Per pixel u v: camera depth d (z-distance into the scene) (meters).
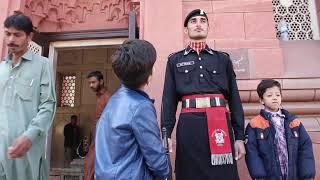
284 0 3.86
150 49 1.61
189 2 3.57
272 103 2.50
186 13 3.53
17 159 2.22
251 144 2.42
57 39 4.16
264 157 2.38
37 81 2.38
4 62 2.46
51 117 2.35
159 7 3.50
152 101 1.66
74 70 9.06
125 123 1.49
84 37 4.12
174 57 2.54
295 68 3.37
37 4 4.01
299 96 3.25
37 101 2.37
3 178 2.19
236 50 3.38
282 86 3.25
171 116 2.41
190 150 2.26
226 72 2.50
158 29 3.43
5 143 2.21
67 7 4.18
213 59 2.46
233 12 3.50
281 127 2.46
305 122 3.19
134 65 1.54
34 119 2.23
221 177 2.18
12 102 2.29
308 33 3.77
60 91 9.02
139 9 3.71
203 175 2.21
